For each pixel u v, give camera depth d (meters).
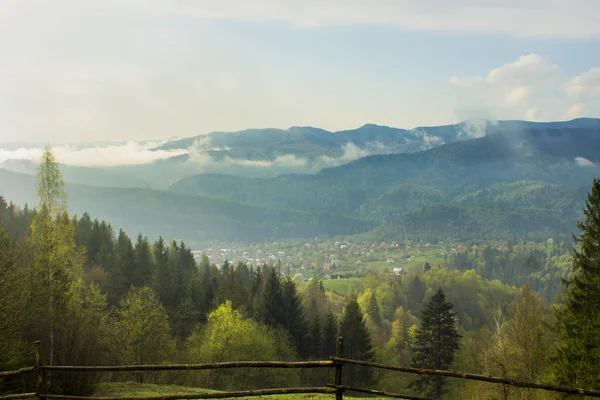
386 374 61.88
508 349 28.81
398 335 91.56
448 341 49.75
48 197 32.84
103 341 30.44
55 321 27.61
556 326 29.14
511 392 26.31
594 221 25.89
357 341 57.66
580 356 23.39
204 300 74.50
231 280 77.00
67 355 23.84
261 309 65.12
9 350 23.17
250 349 42.78
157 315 37.03
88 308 38.09
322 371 55.91
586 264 25.81
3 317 23.62
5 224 81.75
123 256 75.75
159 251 83.44
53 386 23.11
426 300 138.00
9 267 26.36
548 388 9.05
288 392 10.32
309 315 86.50
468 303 136.25
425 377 49.66
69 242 33.69
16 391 21.64
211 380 39.62
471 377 9.40
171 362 37.50
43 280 30.61
